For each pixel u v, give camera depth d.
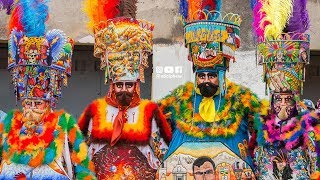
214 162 4.68
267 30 4.72
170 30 7.15
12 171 4.50
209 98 4.79
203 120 4.73
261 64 4.84
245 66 7.07
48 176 4.48
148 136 4.83
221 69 4.77
